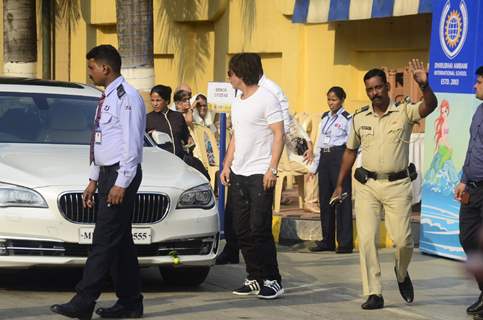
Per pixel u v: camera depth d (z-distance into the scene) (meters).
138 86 18.00
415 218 16.98
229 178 12.01
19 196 11.12
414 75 11.01
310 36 22.39
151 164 12.20
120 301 10.40
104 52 9.92
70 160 11.88
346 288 12.73
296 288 12.66
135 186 9.99
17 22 22.70
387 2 18.58
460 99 14.41
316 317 10.87
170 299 11.65
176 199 11.66
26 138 12.73
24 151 12.14
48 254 11.16
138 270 10.34
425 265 14.42
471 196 11.27
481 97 11.25
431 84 15.00
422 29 19.91
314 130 20.22
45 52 29.69
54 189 11.15
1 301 11.18
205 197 12.02
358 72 21.66
